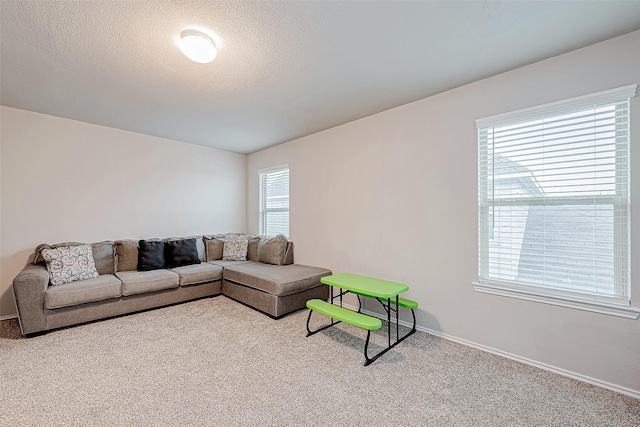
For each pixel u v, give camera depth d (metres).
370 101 2.92
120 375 2.03
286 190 4.59
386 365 2.19
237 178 5.28
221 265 4.11
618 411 1.69
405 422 1.60
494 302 2.39
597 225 1.96
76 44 1.95
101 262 3.45
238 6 1.60
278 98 2.85
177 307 3.50
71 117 3.42
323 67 2.26
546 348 2.13
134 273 3.47
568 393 1.85
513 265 2.32
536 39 1.91
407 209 2.96
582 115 2.02
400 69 2.30
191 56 1.92
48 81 2.49
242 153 5.32
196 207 4.71
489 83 2.42
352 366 2.17
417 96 2.81
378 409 1.70
